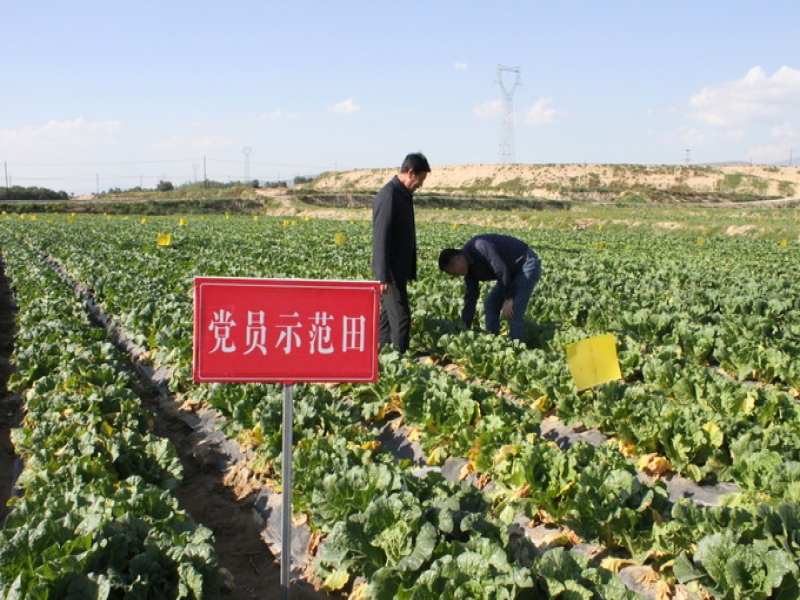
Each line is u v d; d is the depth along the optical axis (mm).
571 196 113375
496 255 11625
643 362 11023
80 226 47656
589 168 146750
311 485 6527
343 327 5012
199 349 4809
